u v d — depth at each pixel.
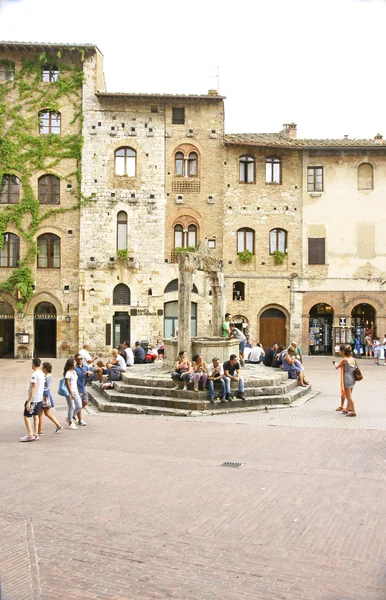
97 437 16.34
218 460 13.60
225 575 7.83
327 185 43.81
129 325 42.03
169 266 42.28
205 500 10.73
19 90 41.84
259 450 14.50
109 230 41.91
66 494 11.11
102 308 41.69
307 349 43.47
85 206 41.75
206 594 7.35
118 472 12.61
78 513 10.09
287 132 46.91
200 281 42.62
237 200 43.22
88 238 41.75
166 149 42.66
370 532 9.16
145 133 42.44
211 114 43.09
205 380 21.02
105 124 42.16
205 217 42.88
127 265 42.00
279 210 43.56
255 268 43.28
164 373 24.33
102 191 41.97
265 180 43.59
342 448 14.55
